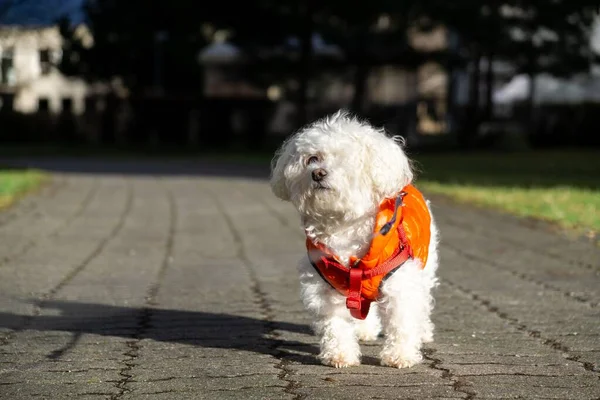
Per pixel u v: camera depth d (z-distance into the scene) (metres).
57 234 10.27
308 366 4.73
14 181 16.92
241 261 8.52
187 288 7.11
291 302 6.53
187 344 5.24
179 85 39.59
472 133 32.53
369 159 4.59
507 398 4.11
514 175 19.05
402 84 41.41
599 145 32.72
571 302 6.48
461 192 14.80
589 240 9.68
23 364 4.77
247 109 37.91
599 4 28.27
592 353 4.97
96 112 40.84
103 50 37.06
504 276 7.60
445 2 27.80
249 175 21.17
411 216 4.82
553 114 34.53
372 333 5.43
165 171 22.86
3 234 10.16
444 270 7.92
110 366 4.73
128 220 11.82
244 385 4.35
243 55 32.78
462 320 5.88
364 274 4.56
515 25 29.38
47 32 47.31
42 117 40.97
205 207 13.53
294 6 30.19
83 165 25.73
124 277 7.62
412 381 4.42
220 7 32.09
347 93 40.59
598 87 38.69
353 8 29.00
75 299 6.64
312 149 4.63
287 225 11.29
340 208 4.54
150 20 35.81
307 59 31.77
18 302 6.51
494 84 39.62
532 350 5.05
